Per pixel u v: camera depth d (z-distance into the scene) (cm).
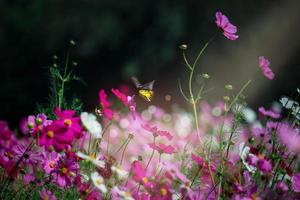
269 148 305
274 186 288
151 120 686
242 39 1264
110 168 267
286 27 1256
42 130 252
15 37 1355
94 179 243
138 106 980
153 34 1306
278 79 1206
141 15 1321
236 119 304
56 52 1345
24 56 1340
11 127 1215
